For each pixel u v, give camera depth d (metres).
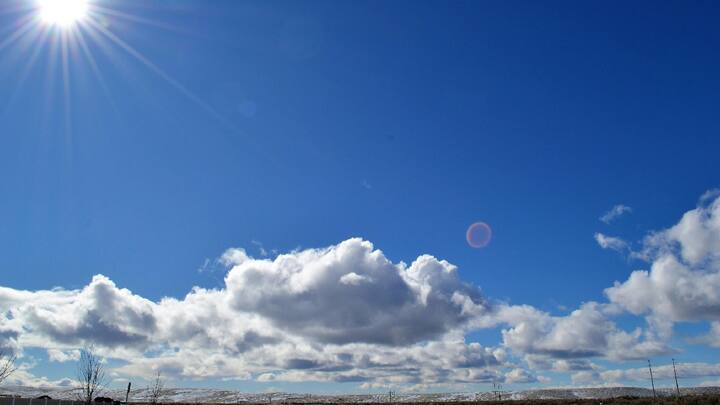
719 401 80.38
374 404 154.25
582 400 108.81
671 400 88.62
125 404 78.19
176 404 128.25
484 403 126.19
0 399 55.72
